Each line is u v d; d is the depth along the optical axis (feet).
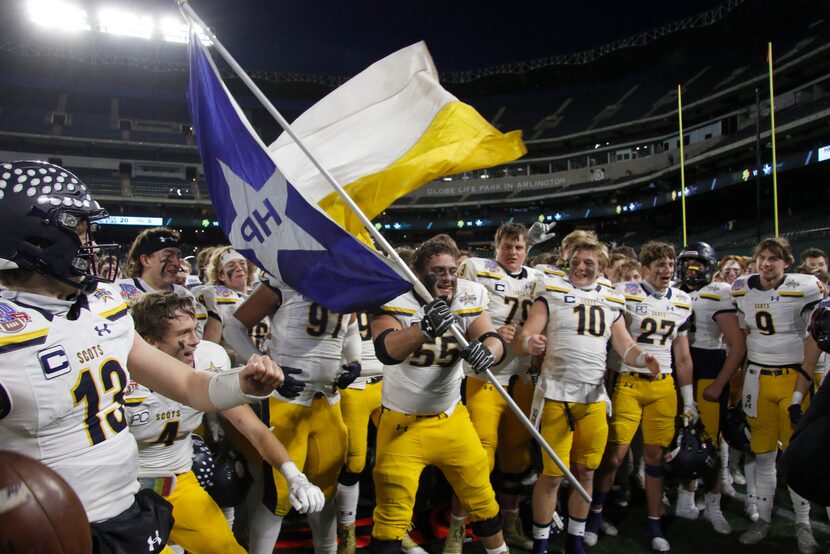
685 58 128.36
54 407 4.67
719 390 14.20
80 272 4.92
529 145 132.67
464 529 12.87
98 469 4.94
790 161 80.07
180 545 8.31
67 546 3.11
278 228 8.58
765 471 13.05
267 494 9.76
